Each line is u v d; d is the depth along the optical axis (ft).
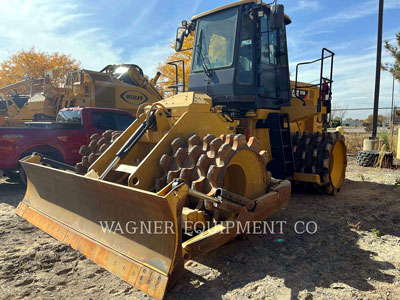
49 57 88.22
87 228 11.78
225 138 12.09
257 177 13.01
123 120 26.22
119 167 12.62
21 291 9.24
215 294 9.11
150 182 11.96
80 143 23.62
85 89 35.06
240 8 17.39
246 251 12.05
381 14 36.60
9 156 20.86
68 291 9.25
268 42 18.58
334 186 20.48
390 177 27.02
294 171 19.90
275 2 15.55
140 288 8.99
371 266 10.72
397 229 14.28
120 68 41.52
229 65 17.47
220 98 17.87
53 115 37.32
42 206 14.38
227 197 10.61
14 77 83.97
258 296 9.00
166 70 60.80
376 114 37.50
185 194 9.02
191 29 20.12
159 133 13.51
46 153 22.74
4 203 19.01
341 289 9.32
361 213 16.61
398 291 9.18
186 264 11.01
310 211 17.07
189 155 11.55
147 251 9.53
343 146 21.09
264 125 19.30
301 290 9.29
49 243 12.50
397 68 39.27
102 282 9.74
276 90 19.34
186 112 13.33
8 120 35.09
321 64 19.52
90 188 11.08
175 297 8.95
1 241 12.80
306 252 11.93
